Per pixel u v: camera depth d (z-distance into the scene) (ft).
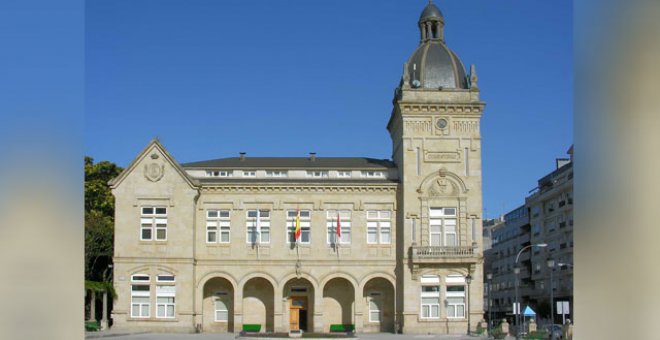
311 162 246.88
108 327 230.07
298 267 226.99
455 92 231.71
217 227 230.07
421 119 230.27
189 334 212.84
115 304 220.43
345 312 231.91
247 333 191.62
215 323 230.89
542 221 385.09
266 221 230.68
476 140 230.07
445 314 221.66
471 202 227.81
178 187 225.76
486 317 506.48
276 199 231.50
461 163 229.25
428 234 225.76
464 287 223.10
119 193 225.56
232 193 231.30
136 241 223.51
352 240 229.45
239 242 228.84
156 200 225.15
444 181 228.43
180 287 221.66
